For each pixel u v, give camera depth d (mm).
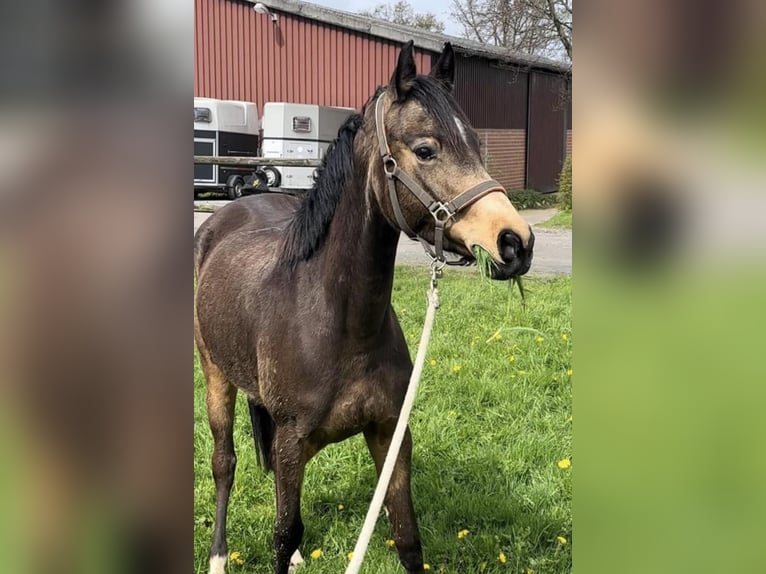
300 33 16734
